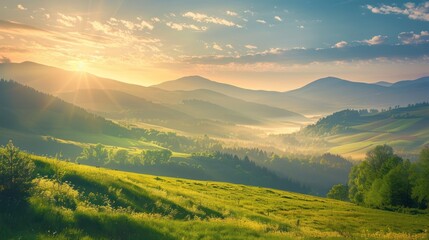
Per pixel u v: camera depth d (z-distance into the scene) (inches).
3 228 657.0
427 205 3868.1
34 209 759.7
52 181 1088.8
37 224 717.9
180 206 1461.6
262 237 940.6
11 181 759.7
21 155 813.2
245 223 1223.5
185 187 2972.4
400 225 2461.9
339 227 2176.4
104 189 1246.9
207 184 3651.6
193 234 879.1
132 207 1200.8
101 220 802.2
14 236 637.9
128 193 1323.8
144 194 1396.4
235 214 1769.2
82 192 1101.1
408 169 4077.3
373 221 2566.4
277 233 1047.6
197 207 1601.9
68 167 1339.8
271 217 1999.3
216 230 973.2
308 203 3351.4
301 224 2065.7
